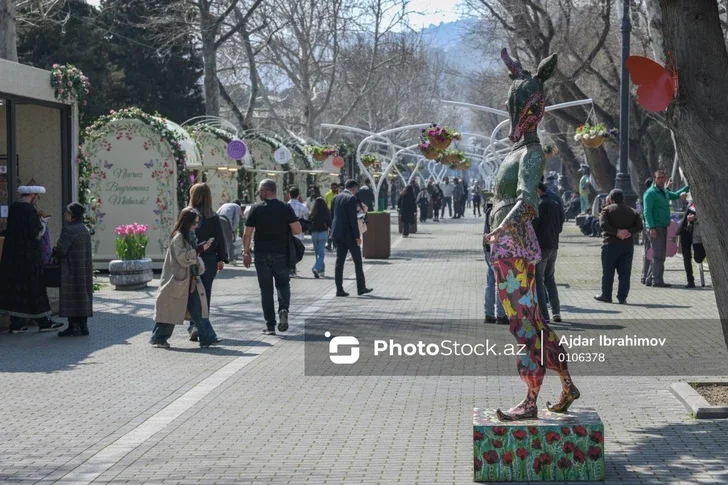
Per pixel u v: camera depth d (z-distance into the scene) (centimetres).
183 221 1330
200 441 824
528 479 700
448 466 739
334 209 1944
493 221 762
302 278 2344
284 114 6844
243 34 4141
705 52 877
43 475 729
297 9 5003
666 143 5009
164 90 5672
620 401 958
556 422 709
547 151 3045
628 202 2964
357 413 922
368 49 5894
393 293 1984
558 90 4131
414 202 4200
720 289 905
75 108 1811
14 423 900
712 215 891
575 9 4075
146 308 1786
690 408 902
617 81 4303
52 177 1847
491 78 5634
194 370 1162
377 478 709
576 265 2605
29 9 3547
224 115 6819
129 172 2528
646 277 2091
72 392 1040
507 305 735
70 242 1432
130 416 923
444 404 957
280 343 1359
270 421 894
